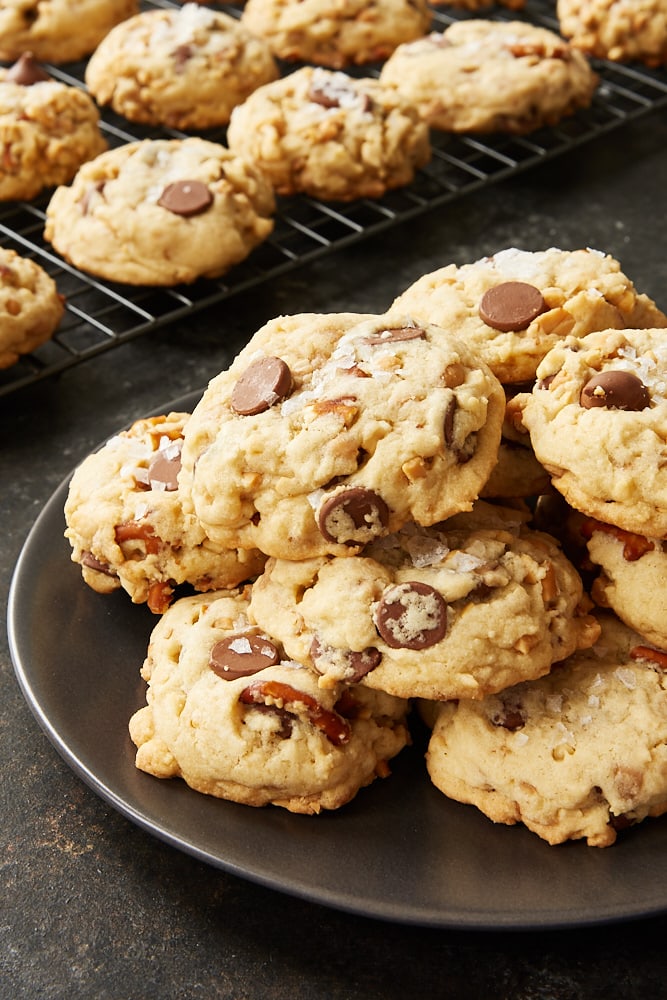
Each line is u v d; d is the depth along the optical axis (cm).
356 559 50
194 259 67
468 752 50
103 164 69
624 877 48
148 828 49
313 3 82
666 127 80
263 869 48
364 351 51
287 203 75
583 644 50
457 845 49
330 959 49
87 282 69
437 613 49
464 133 77
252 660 50
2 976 49
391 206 75
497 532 51
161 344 68
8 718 54
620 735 49
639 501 49
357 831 49
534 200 75
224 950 49
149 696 51
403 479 49
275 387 50
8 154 72
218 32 78
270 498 50
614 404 50
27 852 51
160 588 53
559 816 49
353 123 72
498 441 51
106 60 78
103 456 55
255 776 49
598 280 55
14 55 83
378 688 49
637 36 81
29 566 54
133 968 49
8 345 64
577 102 77
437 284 56
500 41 77
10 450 63
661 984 49
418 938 50
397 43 82
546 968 49
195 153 69
